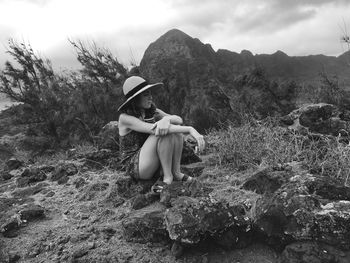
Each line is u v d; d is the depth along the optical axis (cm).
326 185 293
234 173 397
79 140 817
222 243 277
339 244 247
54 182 462
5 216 361
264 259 271
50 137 873
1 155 854
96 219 346
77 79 1076
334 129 491
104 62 1065
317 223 253
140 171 352
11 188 473
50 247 316
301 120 512
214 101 810
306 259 246
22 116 957
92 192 397
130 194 367
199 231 269
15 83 1045
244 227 280
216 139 517
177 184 331
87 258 294
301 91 905
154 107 363
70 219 355
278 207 268
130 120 347
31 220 359
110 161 480
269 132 449
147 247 296
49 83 1089
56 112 909
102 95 904
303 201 263
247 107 802
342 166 345
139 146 364
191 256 280
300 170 354
